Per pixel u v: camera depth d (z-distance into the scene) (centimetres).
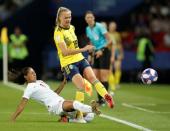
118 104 4534
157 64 7375
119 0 7894
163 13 7806
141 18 7762
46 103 3281
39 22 7712
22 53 7112
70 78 3412
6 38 6700
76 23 7700
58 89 3441
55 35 3381
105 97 3378
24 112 3844
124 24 7781
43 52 7438
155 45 7512
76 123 3291
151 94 5622
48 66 7250
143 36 7150
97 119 3506
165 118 3650
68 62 3384
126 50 7444
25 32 7688
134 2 7875
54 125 3195
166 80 7344
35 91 3278
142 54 6950
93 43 4322
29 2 7775
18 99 4812
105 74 4381
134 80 7281
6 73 6725
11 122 3309
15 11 7762
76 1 7750
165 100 4994
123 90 6075
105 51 4350
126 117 3669
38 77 7400
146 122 3438
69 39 3381
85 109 3216
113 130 3073
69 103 3244
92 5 7762
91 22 4284
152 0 7844
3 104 4425
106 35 4284
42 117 3575
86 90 3412
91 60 4362
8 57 7188
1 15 7762
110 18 7856
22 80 3350
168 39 7606
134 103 4656
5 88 5859
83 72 3434
